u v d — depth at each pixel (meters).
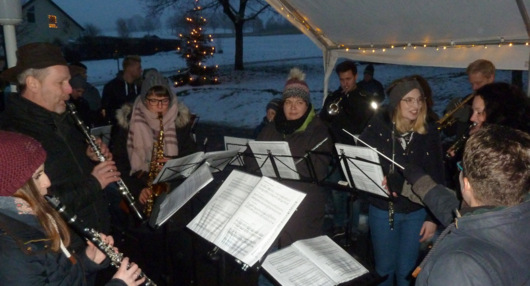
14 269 1.29
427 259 1.45
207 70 16.94
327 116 4.74
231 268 3.63
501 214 1.24
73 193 2.34
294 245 2.24
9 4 4.05
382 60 5.11
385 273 2.95
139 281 1.74
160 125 3.24
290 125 3.00
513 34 3.92
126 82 6.12
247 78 17.66
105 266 1.90
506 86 2.45
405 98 2.72
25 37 22.16
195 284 3.42
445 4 3.82
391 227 2.80
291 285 2.00
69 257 1.49
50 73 2.31
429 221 2.81
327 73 5.57
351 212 3.31
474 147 1.37
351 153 2.64
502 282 1.20
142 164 3.26
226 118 12.69
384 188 2.66
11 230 1.31
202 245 3.96
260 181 2.24
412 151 2.77
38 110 2.32
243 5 19.16
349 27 4.89
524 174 1.28
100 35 24.84
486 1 3.57
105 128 4.20
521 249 1.23
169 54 23.69
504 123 2.39
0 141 1.33
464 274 1.21
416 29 4.43
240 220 2.16
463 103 3.46
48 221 1.40
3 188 1.30
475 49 4.30
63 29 23.17
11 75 2.41
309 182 2.85
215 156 2.99
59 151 2.38
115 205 4.59
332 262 2.15
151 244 4.05
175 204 2.47
